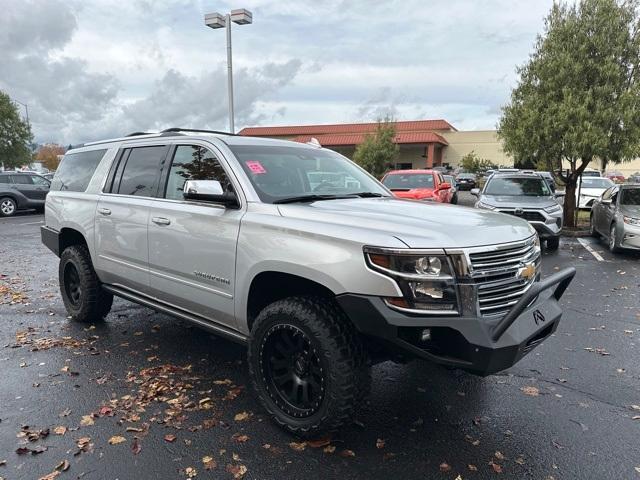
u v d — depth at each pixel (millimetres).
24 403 3686
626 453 3100
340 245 2945
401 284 2758
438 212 3500
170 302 4281
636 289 7281
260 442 3193
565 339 5113
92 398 3770
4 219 18438
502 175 12766
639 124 13219
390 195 4453
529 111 13914
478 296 2867
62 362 4449
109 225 4762
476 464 2984
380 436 3281
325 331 2992
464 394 3891
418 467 2951
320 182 4180
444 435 3301
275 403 3322
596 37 13195
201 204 3836
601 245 11945
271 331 3268
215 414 3539
